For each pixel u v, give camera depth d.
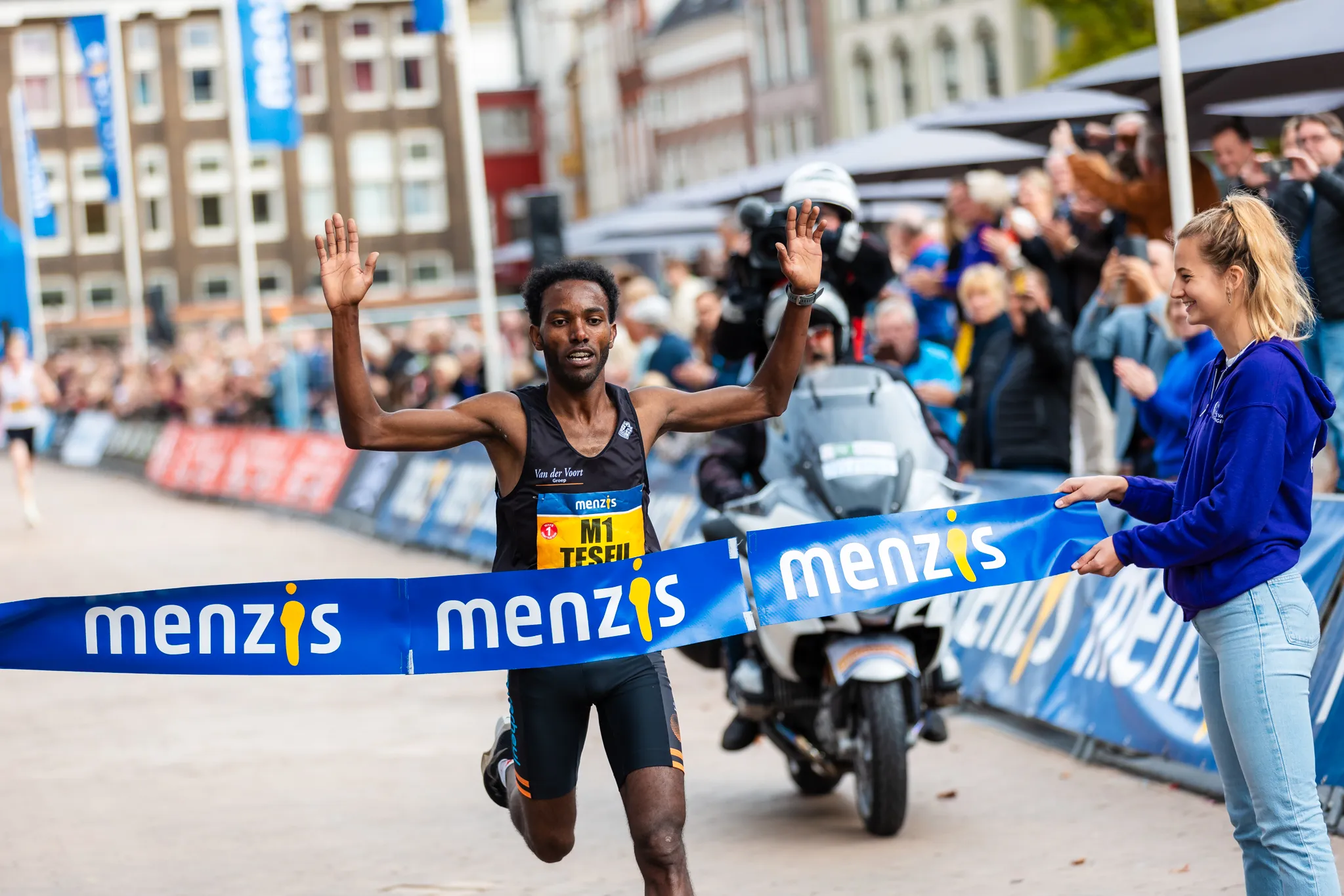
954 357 12.07
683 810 4.91
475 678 11.31
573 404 5.01
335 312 4.74
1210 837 6.73
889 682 6.82
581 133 78.56
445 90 79.56
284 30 28.25
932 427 7.30
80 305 77.31
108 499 28.52
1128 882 6.23
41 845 7.37
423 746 9.21
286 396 28.61
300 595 5.15
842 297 8.23
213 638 5.18
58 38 76.94
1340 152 8.59
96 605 5.16
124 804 8.09
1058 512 5.55
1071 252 10.89
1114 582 8.39
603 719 5.09
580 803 7.91
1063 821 7.12
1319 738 6.78
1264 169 9.25
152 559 18.86
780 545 5.37
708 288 17.12
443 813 7.75
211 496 27.20
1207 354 8.58
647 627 5.08
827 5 53.66
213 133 77.44
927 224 14.37
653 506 13.81
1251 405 4.56
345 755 9.05
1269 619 4.56
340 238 4.75
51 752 9.34
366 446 4.82
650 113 69.81
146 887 6.71
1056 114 12.80
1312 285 8.69
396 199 79.50
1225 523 4.54
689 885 4.82
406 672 5.12
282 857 7.08
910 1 50.09
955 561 5.49
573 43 81.00
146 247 77.25
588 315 4.90
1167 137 9.58
